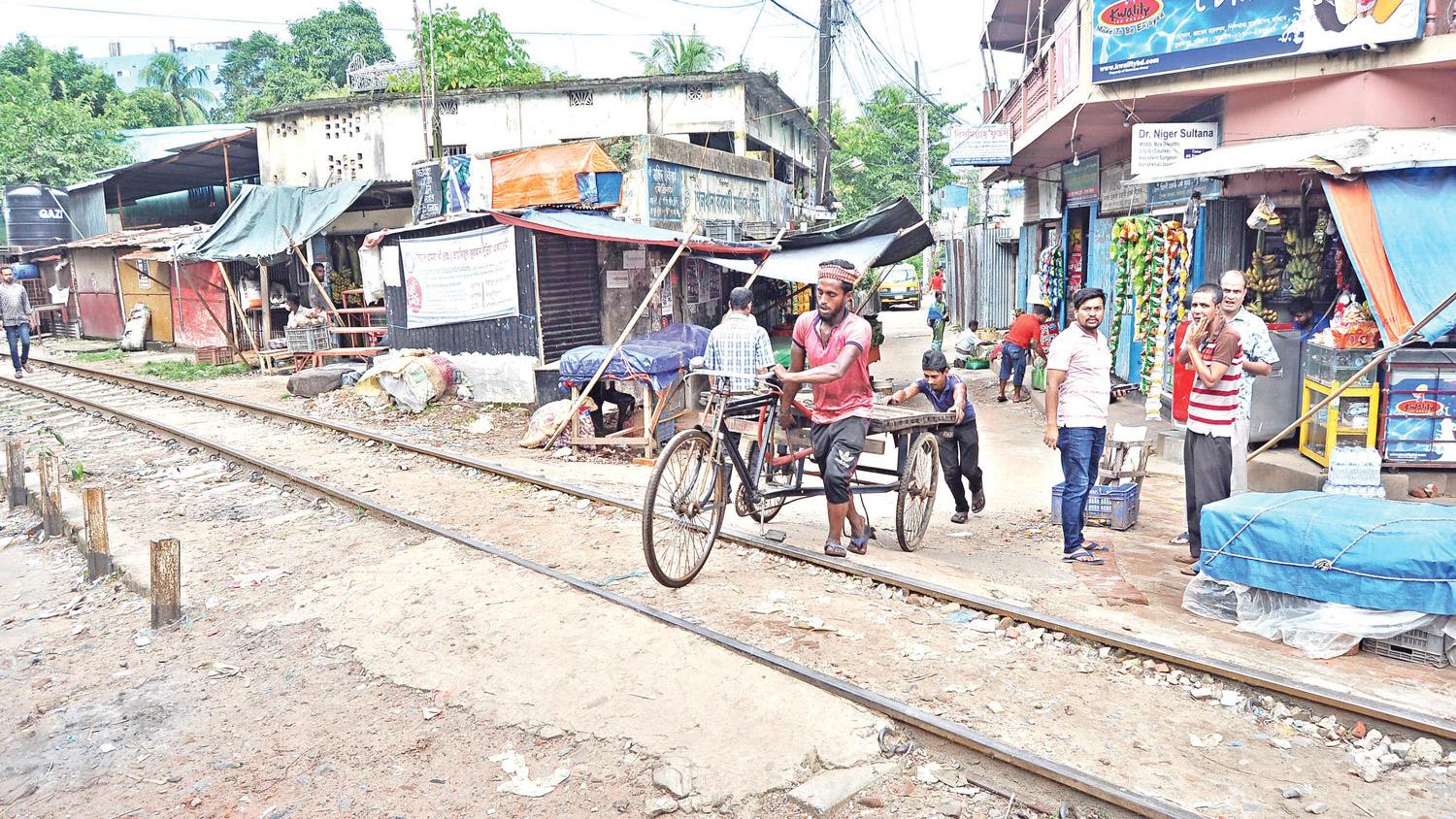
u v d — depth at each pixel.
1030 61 16.78
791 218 28.75
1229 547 5.64
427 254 14.77
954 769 4.07
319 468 10.45
